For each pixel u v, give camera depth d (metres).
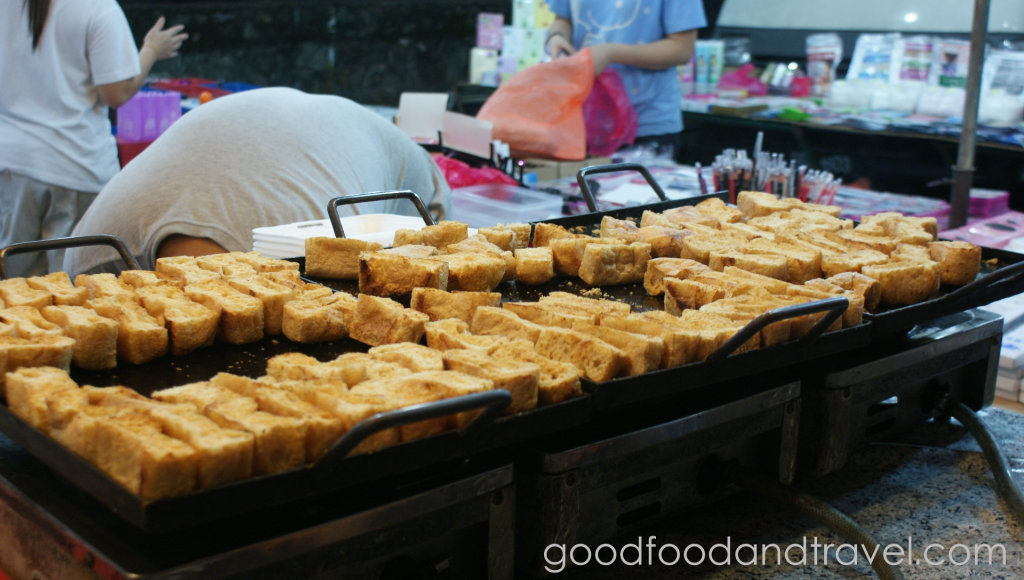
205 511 0.82
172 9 5.55
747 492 1.54
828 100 4.63
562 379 1.11
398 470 0.94
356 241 1.76
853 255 1.84
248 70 6.12
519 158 4.23
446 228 1.92
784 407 1.41
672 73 4.62
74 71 3.21
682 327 1.33
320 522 0.96
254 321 1.42
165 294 1.47
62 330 1.26
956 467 1.65
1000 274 1.59
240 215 2.37
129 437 0.85
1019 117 3.85
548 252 1.85
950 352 1.71
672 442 1.25
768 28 5.14
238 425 0.91
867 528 1.41
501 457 1.14
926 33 4.41
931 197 4.20
